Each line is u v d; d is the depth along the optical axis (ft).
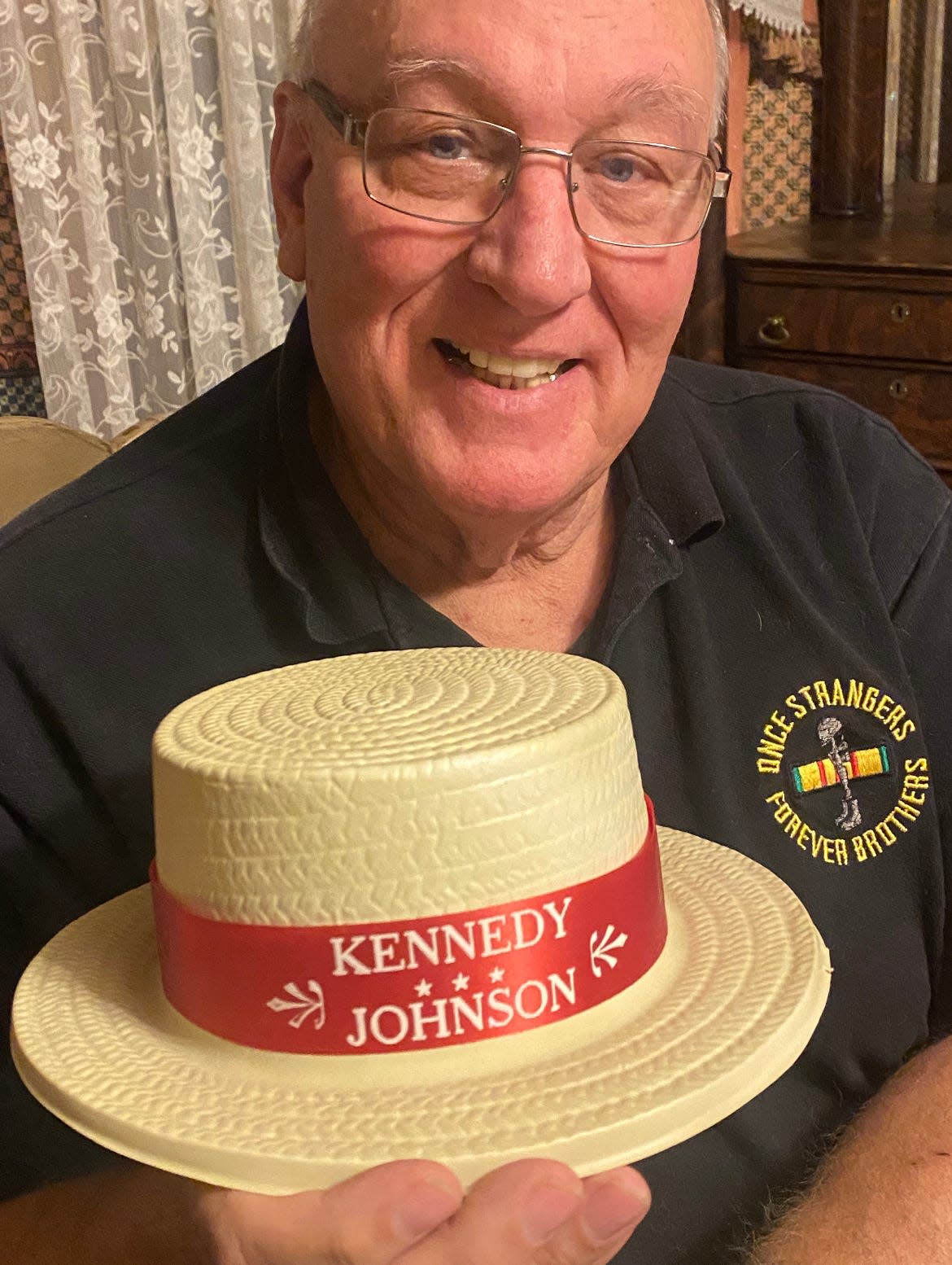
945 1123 2.17
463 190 2.32
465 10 2.23
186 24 6.31
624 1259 2.53
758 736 2.97
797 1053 1.60
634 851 1.72
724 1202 2.63
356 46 2.35
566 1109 1.47
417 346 2.46
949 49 8.32
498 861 1.56
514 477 2.50
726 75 2.68
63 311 6.50
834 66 8.10
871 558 3.23
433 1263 1.39
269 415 2.93
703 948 1.85
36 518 2.85
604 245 2.40
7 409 6.77
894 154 8.49
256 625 2.79
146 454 3.00
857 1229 2.02
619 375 2.58
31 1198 2.17
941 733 3.20
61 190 6.36
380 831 1.54
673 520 2.95
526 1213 1.38
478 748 1.58
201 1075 1.60
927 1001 3.06
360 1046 1.56
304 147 2.70
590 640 2.95
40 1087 1.63
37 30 6.14
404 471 2.59
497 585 2.92
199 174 6.50
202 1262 1.56
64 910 2.77
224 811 1.60
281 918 1.57
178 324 6.73
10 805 2.73
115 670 2.72
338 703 1.83
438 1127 1.46
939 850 3.09
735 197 8.20
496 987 1.57
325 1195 1.41
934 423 6.87
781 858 2.94
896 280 6.72
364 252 2.39
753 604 3.05
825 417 3.30
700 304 7.34
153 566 2.79
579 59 2.24
